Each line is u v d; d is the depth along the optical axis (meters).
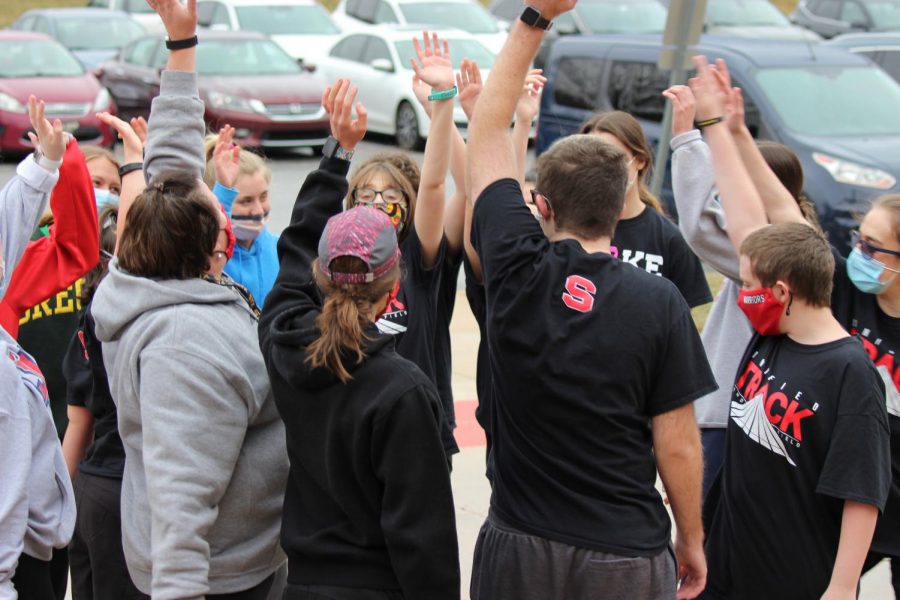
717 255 4.50
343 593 3.20
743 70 13.10
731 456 3.90
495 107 3.45
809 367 3.62
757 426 3.75
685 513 3.41
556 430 3.26
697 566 3.52
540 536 3.28
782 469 3.69
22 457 3.34
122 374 3.44
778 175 4.77
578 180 3.33
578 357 3.20
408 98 19.88
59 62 19.25
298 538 3.29
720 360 4.77
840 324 4.08
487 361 4.52
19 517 3.32
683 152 4.48
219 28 23.38
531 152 19.08
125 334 3.45
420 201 4.45
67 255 4.25
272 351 3.29
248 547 3.50
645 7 21.61
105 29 25.19
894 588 4.07
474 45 20.97
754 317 3.77
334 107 3.54
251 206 4.70
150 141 4.12
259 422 3.52
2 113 17.75
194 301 3.43
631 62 14.62
